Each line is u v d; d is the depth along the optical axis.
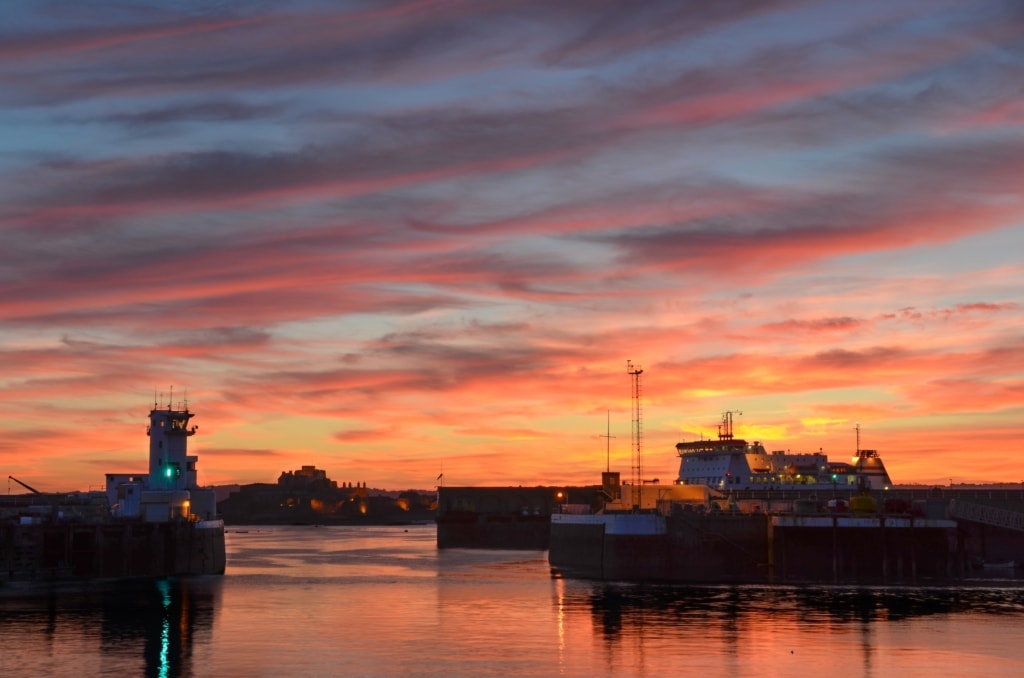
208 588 160.88
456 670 97.69
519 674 96.25
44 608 135.50
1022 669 97.00
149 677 95.25
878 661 100.31
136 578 176.12
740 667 98.25
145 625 121.69
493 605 137.25
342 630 118.25
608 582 162.62
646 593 146.50
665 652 104.50
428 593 152.00
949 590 146.88
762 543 165.38
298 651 106.38
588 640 110.75
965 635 111.88
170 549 182.75
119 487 193.38
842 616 124.06
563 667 98.69
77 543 173.88
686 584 157.12
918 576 164.50
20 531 171.62
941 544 166.00
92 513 191.00
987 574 166.62
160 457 193.75
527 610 132.00
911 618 122.50
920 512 175.50
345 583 169.62
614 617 124.94
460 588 158.25
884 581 158.38
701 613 127.00
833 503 179.25
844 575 163.88
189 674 96.44
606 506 192.62
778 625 118.19
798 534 164.38
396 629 118.62
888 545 165.25
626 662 100.31
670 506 177.50
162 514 185.50
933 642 108.44
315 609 135.25
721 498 194.50
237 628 119.81
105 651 106.25
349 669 98.31
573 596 145.00
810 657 101.81
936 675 95.25
